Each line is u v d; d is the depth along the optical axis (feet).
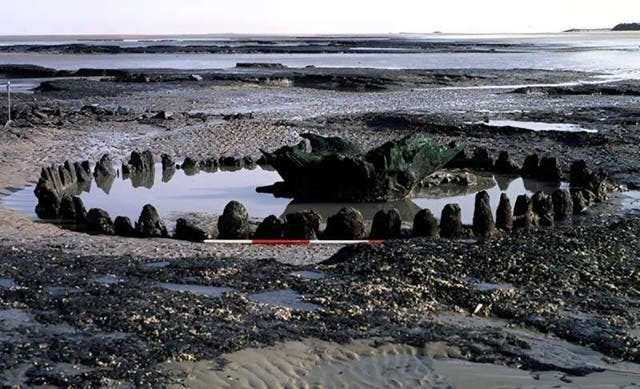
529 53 494.18
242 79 244.42
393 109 171.53
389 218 66.18
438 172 97.71
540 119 150.41
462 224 70.33
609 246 59.00
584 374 35.35
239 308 42.37
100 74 281.33
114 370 33.91
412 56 457.68
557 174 96.58
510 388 33.91
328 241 65.16
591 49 555.28
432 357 36.96
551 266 52.34
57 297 43.62
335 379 34.50
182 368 34.55
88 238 64.18
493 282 48.80
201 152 113.70
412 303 44.19
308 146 107.04
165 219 74.90
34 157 104.99
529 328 41.06
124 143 120.37
